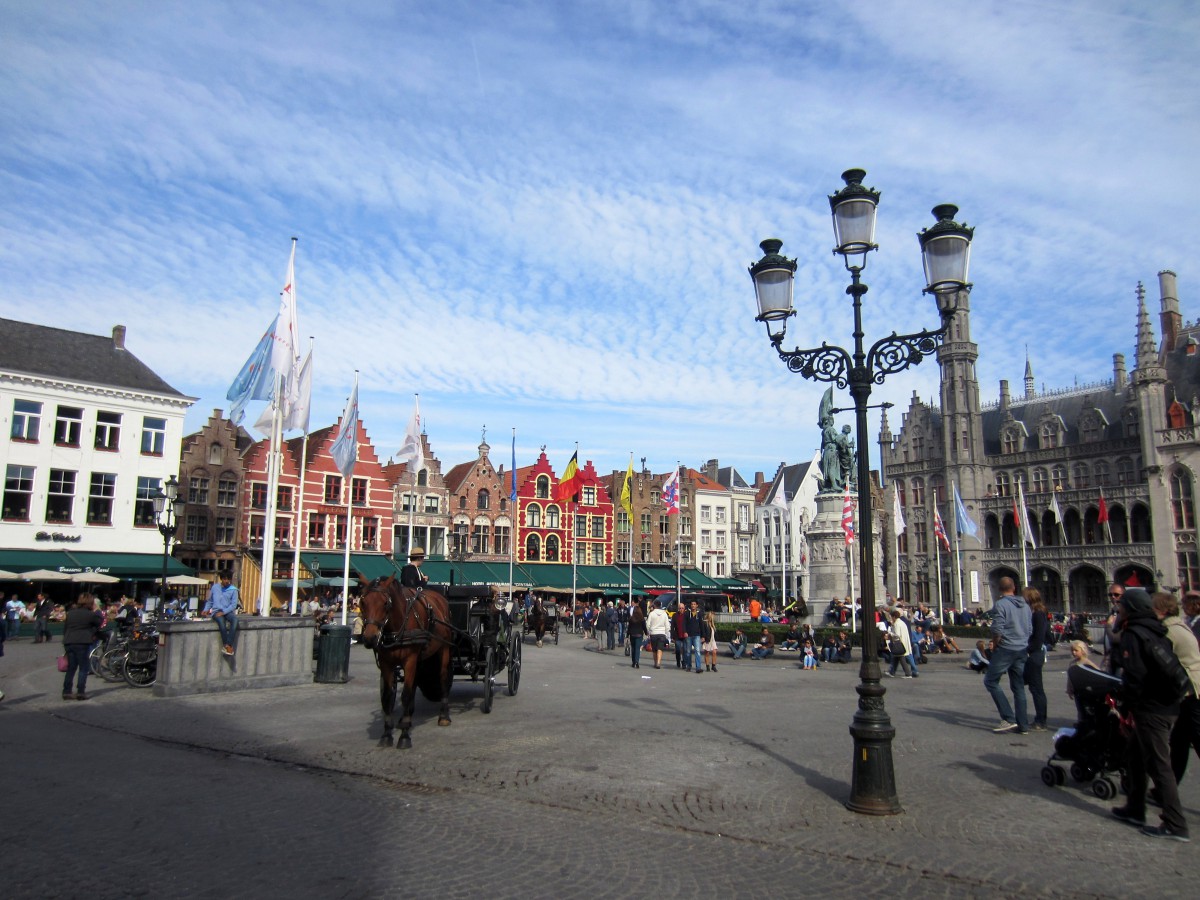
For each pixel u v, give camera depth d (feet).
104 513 148.36
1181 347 208.74
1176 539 191.01
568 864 22.39
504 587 196.95
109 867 21.25
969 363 234.79
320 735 39.68
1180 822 24.84
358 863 22.04
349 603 143.64
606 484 258.57
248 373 71.61
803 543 259.39
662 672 78.13
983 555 226.79
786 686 65.21
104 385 148.56
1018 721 41.81
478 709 49.06
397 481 200.44
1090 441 213.66
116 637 62.39
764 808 27.99
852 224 31.01
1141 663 25.35
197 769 32.50
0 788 28.63
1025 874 22.12
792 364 32.94
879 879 21.72
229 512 171.01
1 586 136.36
